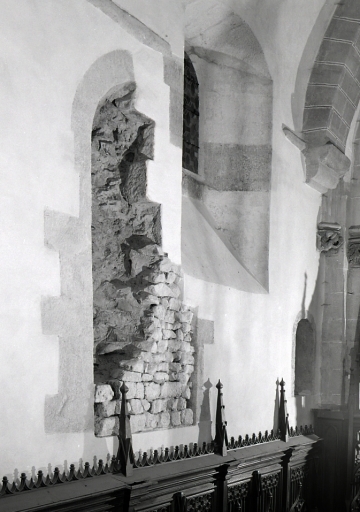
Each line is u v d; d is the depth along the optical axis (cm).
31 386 440
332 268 927
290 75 831
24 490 421
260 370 747
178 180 609
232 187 786
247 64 778
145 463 530
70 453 470
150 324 554
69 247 473
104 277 567
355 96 900
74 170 482
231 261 749
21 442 432
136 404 536
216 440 638
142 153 577
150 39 574
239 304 705
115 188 575
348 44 863
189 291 616
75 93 487
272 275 781
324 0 848
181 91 621
